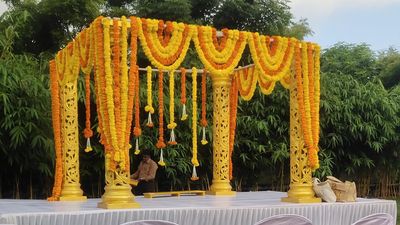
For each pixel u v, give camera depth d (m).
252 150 8.69
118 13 9.06
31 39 8.52
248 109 8.66
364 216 5.45
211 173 8.72
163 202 5.46
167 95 8.05
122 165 4.62
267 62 5.36
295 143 5.52
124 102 4.64
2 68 6.45
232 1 9.17
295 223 5.09
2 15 7.71
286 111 8.66
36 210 4.57
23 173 7.33
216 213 4.77
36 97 6.73
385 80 12.77
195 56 8.35
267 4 9.33
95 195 8.12
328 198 5.39
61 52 5.99
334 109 8.87
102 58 4.66
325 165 8.87
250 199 5.92
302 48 5.48
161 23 4.88
